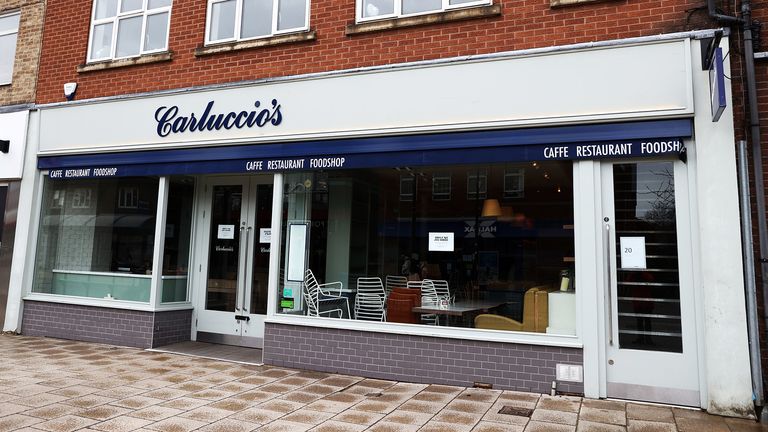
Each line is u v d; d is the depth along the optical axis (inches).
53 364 277.9
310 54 297.3
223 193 358.6
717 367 211.3
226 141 306.5
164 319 334.3
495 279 262.4
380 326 267.7
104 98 345.4
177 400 220.2
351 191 295.0
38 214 367.6
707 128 222.5
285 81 296.4
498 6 260.2
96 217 361.1
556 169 252.2
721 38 211.6
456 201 276.7
